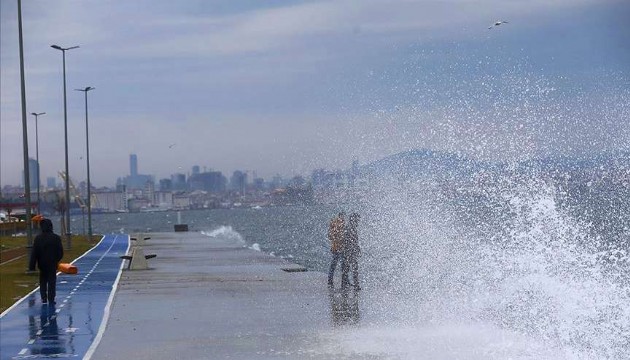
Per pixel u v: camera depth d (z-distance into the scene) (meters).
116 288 50.16
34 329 34.44
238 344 29.69
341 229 46.81
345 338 30.38
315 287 47.50
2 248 102.31
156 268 64.69
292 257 93.69
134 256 64.12
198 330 33.06
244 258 74.69
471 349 27.81
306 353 27.78
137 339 31.34
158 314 37.97
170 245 102.06
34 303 43.22
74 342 31.03
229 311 38.41
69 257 84.50
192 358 27.39
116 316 37.72
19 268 67.44
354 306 38.78
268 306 39.72
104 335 32.47
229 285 50.00
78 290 49.38
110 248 102.00
